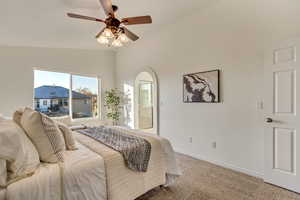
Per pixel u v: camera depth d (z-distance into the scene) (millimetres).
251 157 2721
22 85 4164
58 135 1632
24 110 1716
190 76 3580
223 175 2736
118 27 2391
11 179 1250
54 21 3201
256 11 2613
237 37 2850
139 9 3189
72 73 5035
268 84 2461
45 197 1313
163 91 4242
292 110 2250
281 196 2156
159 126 4363
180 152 3861
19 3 2559
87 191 1539
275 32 2416
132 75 5219
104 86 5656
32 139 1527
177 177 2490
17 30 3342
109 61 5766
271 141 2439
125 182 1841
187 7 3225
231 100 2955
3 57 3936
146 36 4641
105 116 5695
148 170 2096
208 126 3320
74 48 4965
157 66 4379
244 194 2207
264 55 2498
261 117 2594
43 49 4461
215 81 3148
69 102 5020
